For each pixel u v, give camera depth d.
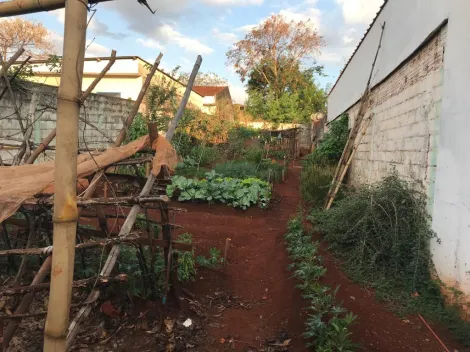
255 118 29.72
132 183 3.72
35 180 2.70
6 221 3.65
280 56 32.56
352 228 4.90
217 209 8.21
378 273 4.48
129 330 3.15
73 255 1.53
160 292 3.63
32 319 3.16
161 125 11.75
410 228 4.54
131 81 13.77
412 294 4.06
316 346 2.97
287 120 28.66
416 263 4.18
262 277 4.75
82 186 3.33
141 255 3.38
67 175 1.46
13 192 2.50
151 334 3.14
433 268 4.16
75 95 1.45
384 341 3.20
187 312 3.59
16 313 2.12
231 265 5.04
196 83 39.19
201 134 15.93
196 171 11.84
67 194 1.47
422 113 4.82
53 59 8.80
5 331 2.12
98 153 3.47
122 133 3.48
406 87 5.63
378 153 7.28
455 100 3.87
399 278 4.33
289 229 6.06
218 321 3.56
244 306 3.95
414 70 5.29
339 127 11.88
